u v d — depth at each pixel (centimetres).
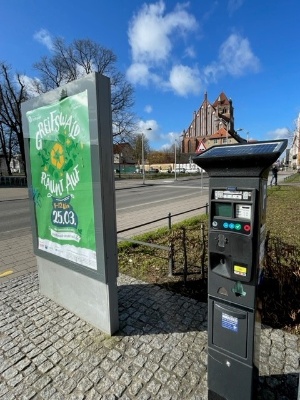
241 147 161
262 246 166
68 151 254
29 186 316
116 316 255
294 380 193
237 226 151
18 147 3409
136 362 217
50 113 268
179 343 238
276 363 209
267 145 154
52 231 294
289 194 1268
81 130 238
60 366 216
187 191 1734
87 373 208
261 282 168
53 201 285
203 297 315
